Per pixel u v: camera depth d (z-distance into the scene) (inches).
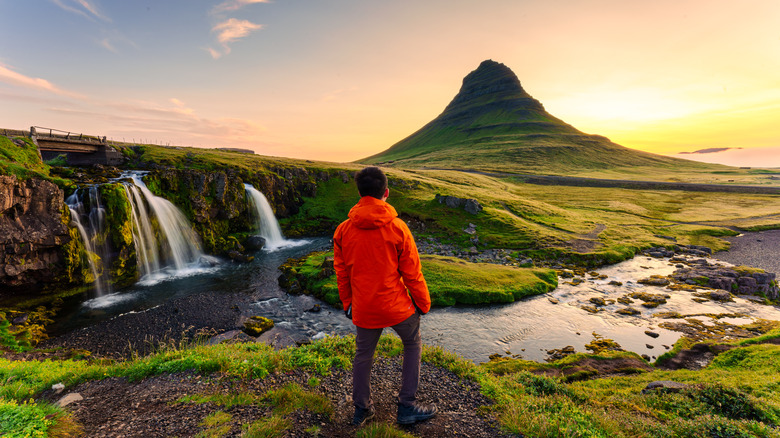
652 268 1749.5
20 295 1107.3
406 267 159.9
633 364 725.9
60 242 1187.9
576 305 1234.0
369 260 156.0
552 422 208.2
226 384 241.6
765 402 295.4
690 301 1288.1
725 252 2144.4
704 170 7500.0
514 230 2317.9
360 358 175.2
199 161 2554.1
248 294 1242.6
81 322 979.3
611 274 1646.2
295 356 294.8
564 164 7593.5
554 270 1643.7
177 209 1862.7
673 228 2714.1
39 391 268.8
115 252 1403.8
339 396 226.8
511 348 911.0
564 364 732.7
